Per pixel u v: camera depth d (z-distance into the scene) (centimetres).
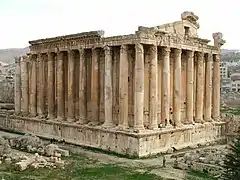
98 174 4225
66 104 6731
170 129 5591
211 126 6469
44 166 4478
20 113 7681
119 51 5797
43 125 6825
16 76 7819
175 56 5912
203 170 4378
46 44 7000
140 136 5100
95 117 6034
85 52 6253
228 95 13938
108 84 5741
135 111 5319
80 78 6250
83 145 5922
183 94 6262
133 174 4247
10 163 4456
